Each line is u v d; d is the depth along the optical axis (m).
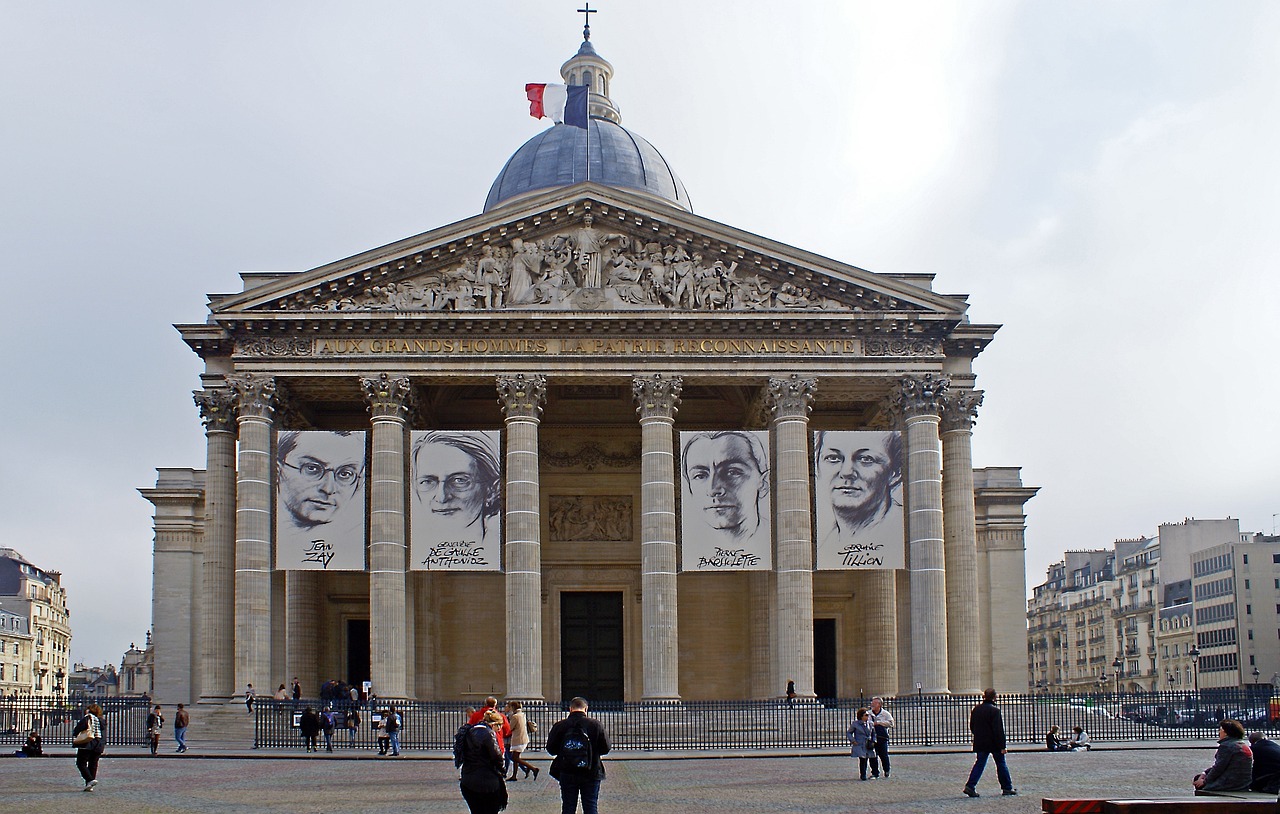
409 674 79.88
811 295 77.88
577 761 28.38
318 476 75.44
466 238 77.31
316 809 36.25
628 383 78.25
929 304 77.50
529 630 74.94
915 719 69.12
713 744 64.94
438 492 75.12
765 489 75.12
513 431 76.62
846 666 88.12
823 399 83.19
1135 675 176.50
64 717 85.12
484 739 27.20
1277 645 148.25
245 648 73.94
